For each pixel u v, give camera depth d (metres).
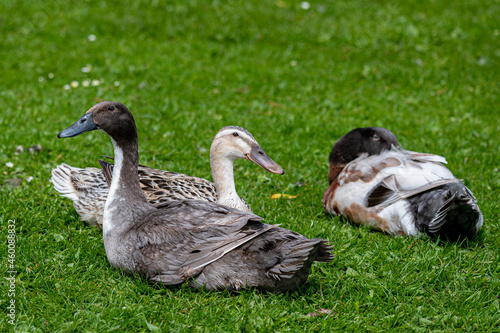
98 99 16.36
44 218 9.66
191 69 19.03
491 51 21.00
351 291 7.95
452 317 7.32
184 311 7.27
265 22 23.58
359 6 25.66
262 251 7.23
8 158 12.34
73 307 7.23
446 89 18.28
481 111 16.88
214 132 14.51
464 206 8.77
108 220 7.95
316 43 21.88
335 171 11.50
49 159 12.55
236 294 7.57
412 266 8.53
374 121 15.66
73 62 19.34
